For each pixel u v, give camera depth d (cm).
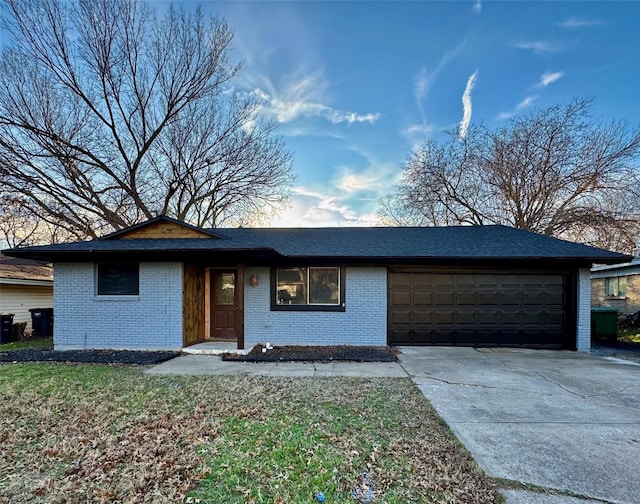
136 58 1650
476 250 938
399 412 450
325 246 995
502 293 941
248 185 1891
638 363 752
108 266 909
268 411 449
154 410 452
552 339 930
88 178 1605
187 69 1708
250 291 967
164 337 885
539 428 400
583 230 1705
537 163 1762
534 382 595
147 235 984
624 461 323
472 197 1959
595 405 480
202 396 510
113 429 392
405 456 332
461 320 945
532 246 968
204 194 1881
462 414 444
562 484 285
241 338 873
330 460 323
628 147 1582
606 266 1617
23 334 1320
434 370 678
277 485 284
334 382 589
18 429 392
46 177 1495
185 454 333
